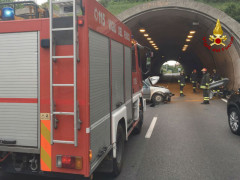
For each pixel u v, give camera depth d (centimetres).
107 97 411
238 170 502
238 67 1909
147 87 1495
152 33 2978
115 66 465
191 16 1978
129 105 596
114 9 1997
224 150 629
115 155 443
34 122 356
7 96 363
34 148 357
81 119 328
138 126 795
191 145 673
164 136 770
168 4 1816
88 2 331
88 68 329
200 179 461
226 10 1873
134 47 674
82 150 331
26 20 355
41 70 351
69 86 328
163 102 1559
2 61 362
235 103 761
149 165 531
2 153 389
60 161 341
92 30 347
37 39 352
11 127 363
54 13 452
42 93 351
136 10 1852
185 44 4091
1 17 412
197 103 1546
